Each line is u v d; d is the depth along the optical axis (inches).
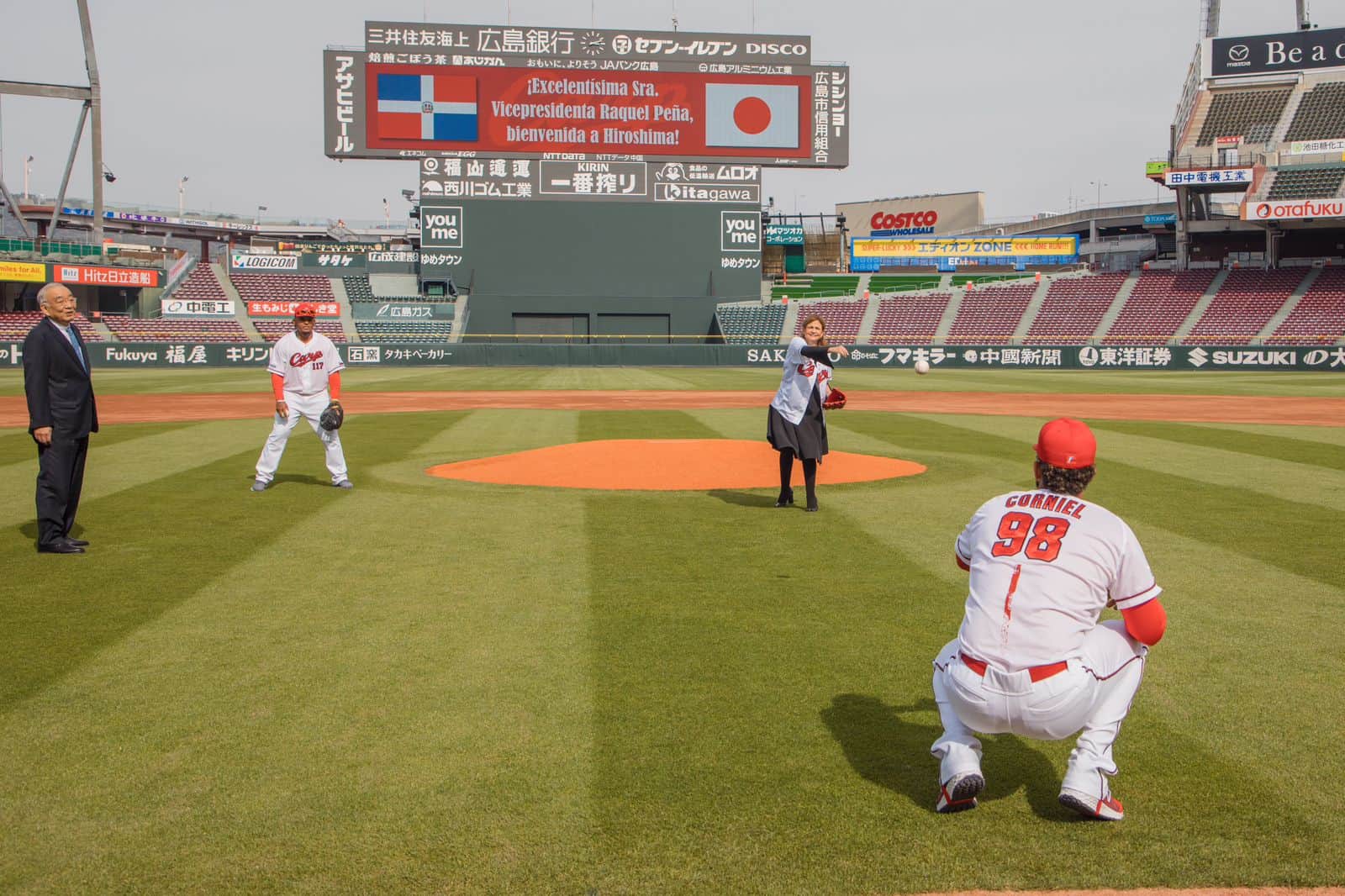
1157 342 1934.1
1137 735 165.8
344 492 404.5
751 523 340.5
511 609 237.1
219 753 157.8
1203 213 2239.2
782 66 1977.1
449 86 1925.4
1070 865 126.4
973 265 2539.4
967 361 1812.3
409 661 201.2
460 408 885.8
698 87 1975.9
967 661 134.4
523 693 183.3
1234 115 2121.1
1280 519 348.5
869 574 270.8
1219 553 295.0
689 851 129.0
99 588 255.8
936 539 315.3
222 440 605.3
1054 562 132.1
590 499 386.0
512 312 2044.8
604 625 225.1
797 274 2514.8
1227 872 125.0
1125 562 132.5
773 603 242.1
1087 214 3016.7
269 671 195.3
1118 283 2132.1
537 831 133.9
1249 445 575.8
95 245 1931.6
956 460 513.7
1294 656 204.4
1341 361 1652.3
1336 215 1813.5
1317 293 1946.4
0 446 564.4
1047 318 2078.0
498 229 2021.4
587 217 2031.3
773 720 171.2
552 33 1939.0
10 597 246.8
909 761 156.0
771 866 126.0
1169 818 138.3
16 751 158.2
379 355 1793.8
